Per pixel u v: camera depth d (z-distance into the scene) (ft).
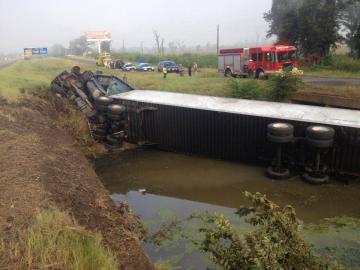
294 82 68.08
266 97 70.18
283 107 47.73
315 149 39.01
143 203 37.06
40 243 17.19
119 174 45.52
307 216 33.14
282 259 16.25
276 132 39.50
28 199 22.16
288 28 130.31
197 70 138.82
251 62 99.66
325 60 121.08
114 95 59.67
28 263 16.08
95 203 25.63
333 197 36.68
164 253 27.07
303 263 16.48
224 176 43.39
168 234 29.84
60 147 36.83
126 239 21.93
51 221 19.30
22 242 17.46
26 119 44.01
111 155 52.95
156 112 52.24
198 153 49.80
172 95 59.26
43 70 117.39
